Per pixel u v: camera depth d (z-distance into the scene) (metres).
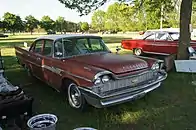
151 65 4.04
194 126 3.26
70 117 3.65
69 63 3.89
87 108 3.78
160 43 9.78
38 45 5.18
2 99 3.08
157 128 3.23
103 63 3.68
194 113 3.72
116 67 3.53
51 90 5.09
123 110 3.90
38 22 78.06
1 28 69.94
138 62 3.88
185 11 7.33
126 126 3.33
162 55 9.87
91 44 4.71
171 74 6.44
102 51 4.75
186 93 4.73
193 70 6.56
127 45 11.52
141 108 3.97
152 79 4.01
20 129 3.05
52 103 4.27
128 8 9.45
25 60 5.89
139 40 10.88
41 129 2.47
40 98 4.56
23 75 6.57
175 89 5.01
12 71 7.16
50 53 4.56
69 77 3.78
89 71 3.39
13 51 13.74
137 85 3.71
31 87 5.35
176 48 9.08
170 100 4.34
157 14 10.77
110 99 3.36
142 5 9.33
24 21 75.25
